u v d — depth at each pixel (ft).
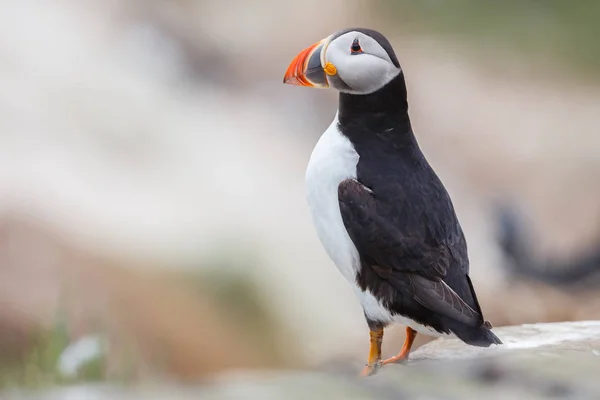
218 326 43.37
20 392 16.33
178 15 80.64
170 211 49.37
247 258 46.29
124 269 42.91
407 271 23.53
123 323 41.24
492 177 71.00
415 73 88.69
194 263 44.83
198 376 41.24
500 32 98.43
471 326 22.72
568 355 19.36
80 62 64.49
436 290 23.08
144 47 74.13
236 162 58.54
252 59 80.59
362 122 24.63
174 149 57.57
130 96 62.28
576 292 53.11
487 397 16.63
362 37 24.43
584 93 89.40
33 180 47.19
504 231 54.54
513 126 78.89
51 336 33.78
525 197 68.33
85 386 16.78
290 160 61.87
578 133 78.33
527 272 53.62
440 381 17.30
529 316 51.90
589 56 95.91
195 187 53.11
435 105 81.87
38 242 42.32
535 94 87.45
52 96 58.08
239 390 16.31
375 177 24.12
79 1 75.10
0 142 51.26
